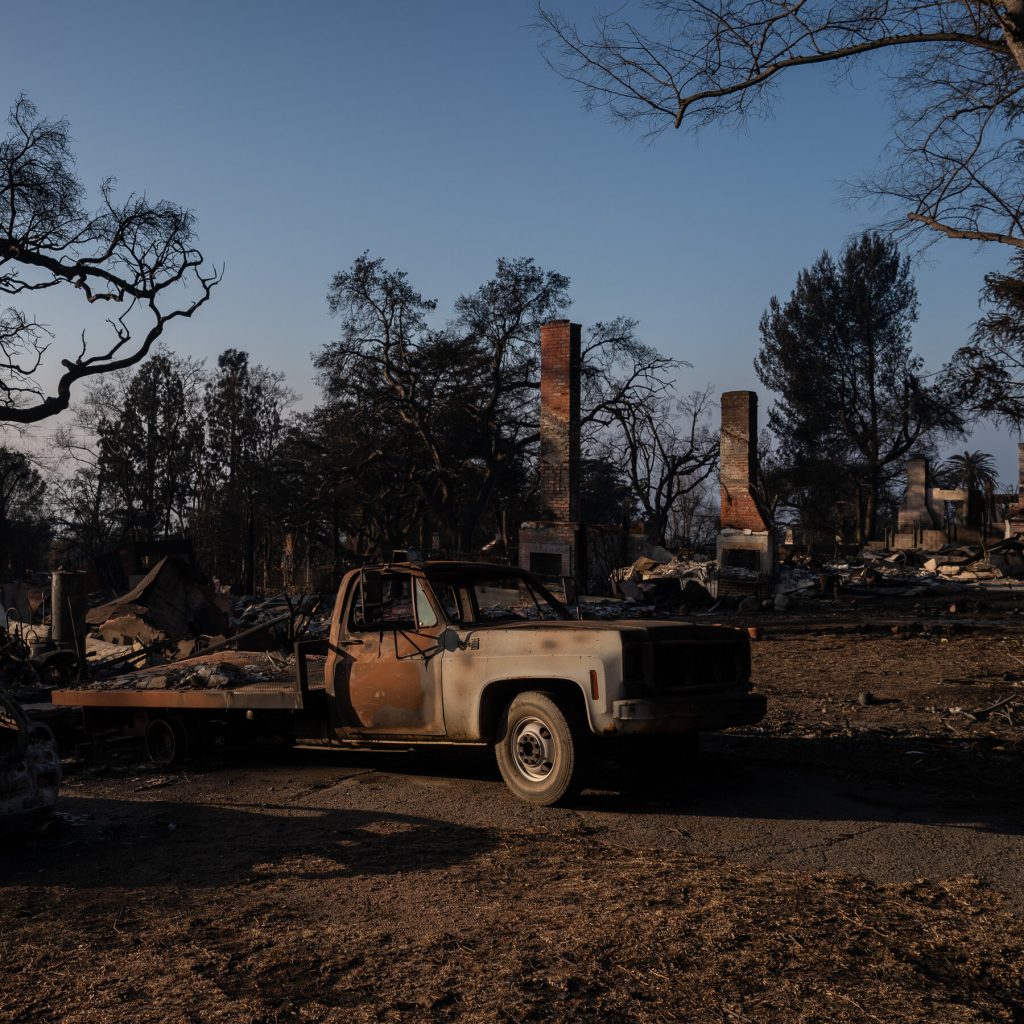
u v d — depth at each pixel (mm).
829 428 78000
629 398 56500
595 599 32312
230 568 58469
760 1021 3840
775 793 8023
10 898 5594
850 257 76688
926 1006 3959
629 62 13281
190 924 5051
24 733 6711
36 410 30594
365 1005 4008
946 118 14250
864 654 17672
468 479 61594
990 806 7449
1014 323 28203
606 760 9227
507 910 5176
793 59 12977
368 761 9992
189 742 9852
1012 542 44250
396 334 56000
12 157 28766
